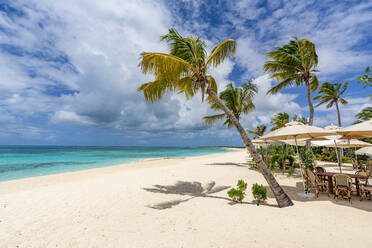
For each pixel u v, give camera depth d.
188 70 6.17
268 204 5.22
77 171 13.91
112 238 3.34
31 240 3.33
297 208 4.82
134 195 6.31
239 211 4.61
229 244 2.99
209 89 6.15
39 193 6.56
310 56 13.27
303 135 6.45
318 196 6.02
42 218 4.36
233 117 5.77
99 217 4.39
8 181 9.84
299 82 14.53
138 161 22.59
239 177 9.72
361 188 5.60
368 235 3.24
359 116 21.88
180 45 6.55
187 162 19.56
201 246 2.96
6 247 3.11
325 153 18.86
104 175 11.51
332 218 4.10
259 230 3.50
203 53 6.56
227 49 6.37
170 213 4.59
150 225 3.88
